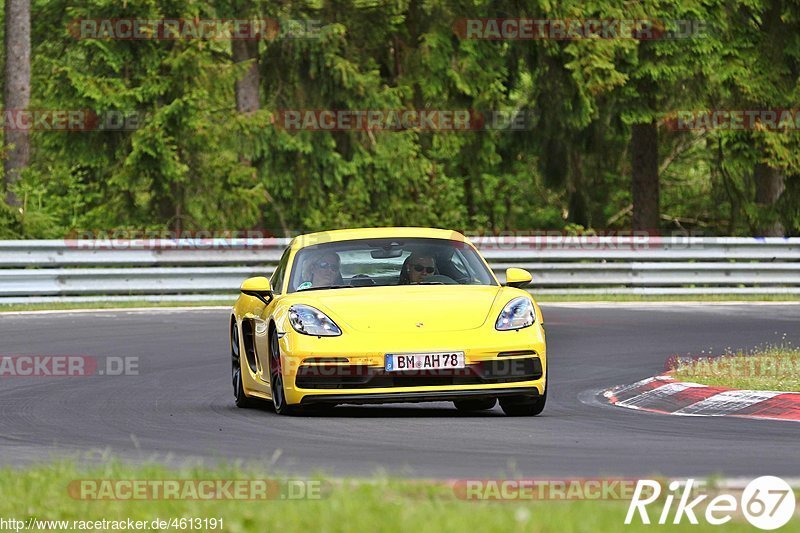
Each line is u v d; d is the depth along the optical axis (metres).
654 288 72.38
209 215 90.56
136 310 63.84
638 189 102.44
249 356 34.34
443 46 94.62
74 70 86.06
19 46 87.31
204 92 86.19
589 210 116.94
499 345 30.08
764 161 94.06
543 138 101.31
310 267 33.28
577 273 72.12
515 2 93.00
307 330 30.25
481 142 102.00
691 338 51.75
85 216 88.62
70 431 29.33
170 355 47.06
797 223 99.25
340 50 93.69
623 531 15.34
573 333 53.84
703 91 94.50
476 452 24.61
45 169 97.62
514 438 26.70
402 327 30.12
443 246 34.12
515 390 30.08
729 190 109.62
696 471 21.98
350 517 15.88
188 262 69.12
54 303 65.88
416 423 29.47
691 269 72.75
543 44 91.75
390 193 97.25
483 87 95.62
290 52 92.19
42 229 79.81
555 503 17.41
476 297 31.31
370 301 30.95
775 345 47.59
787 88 94.50
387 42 97.81
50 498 18.48
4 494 18.91
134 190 87.38
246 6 90.06
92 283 66.56
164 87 87.38
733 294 72.94
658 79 91.50
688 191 140.12
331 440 26.62
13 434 28.91
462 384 29.88
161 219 90.56
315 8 92.50
